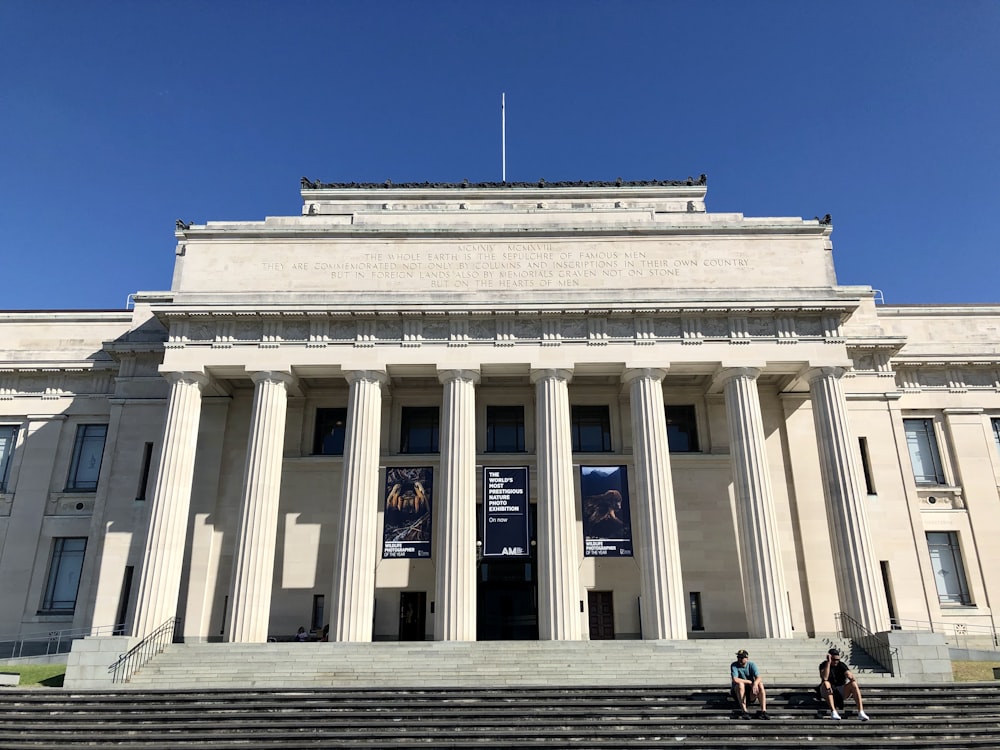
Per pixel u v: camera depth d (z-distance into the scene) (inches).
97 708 1056.2
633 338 1696.6
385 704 1059.9
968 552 1905.8
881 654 1330.0
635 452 1649.9
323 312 1690.5
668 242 1852.9
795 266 1830.7
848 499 1588.3
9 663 1579.7
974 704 1069.8
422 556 1614.2
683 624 1515.7
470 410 1669.5
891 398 1932.8
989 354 2049.7
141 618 1497.3
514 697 1082.1
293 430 1908.2
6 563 1905.8
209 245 1857.8
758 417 1654.8
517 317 1707.7
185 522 1614.2
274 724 994.1
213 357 1684.3
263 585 1558.8
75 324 2122.3
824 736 962.7
